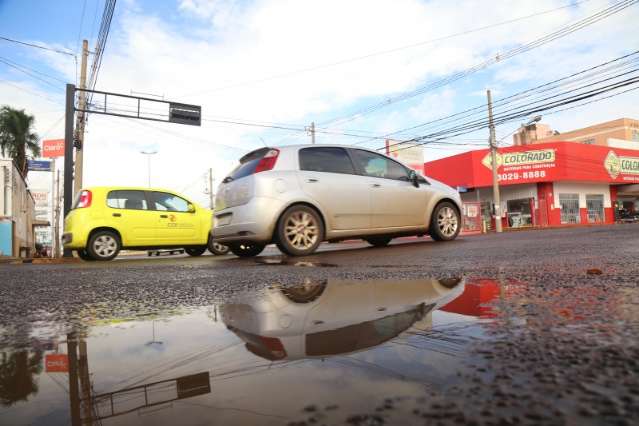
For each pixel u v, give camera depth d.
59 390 0.75
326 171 5.23
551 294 1.54
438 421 0.53
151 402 0.66
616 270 2.19
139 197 7.63
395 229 5.65
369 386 0.67
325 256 4.61
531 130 37.28
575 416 0.53
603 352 0.81
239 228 4.91
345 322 1.19
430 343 0.92
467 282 1.97
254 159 5.15
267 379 0.72
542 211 25.84
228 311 1.52
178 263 4.87
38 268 4.83
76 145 15.16
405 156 24.34
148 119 13.44
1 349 1.10
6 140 31.09
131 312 1.63
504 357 0.79
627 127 38.38
